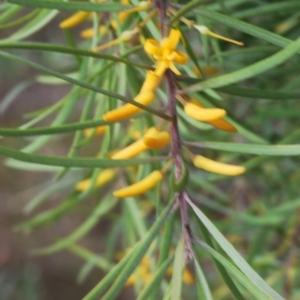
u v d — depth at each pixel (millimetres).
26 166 451
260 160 368
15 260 1140
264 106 477
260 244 473
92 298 302
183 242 311
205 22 373
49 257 1166
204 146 312
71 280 1162
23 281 1126
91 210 535
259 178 522
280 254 497
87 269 601
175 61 316
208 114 307
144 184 314
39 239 1146
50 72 298
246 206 576
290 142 358
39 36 886
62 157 301
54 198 1102
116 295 302
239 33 424
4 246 1136
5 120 1091
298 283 505
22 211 1124
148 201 544
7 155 294
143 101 314
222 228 487
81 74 368
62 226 1134
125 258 308
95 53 306
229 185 621
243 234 569
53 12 361
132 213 443
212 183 534
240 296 315
